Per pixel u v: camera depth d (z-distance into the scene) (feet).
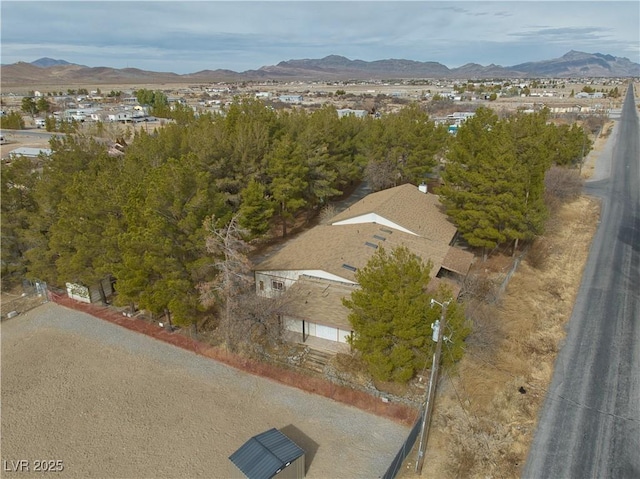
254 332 90.17
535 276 118.42
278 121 166.91
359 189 206.28
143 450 65.77
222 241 89.86
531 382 78.48
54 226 100.22
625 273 120.26
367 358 71.36
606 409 71.97
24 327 100.53
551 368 82.07
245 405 74.90
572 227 156.25
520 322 95.76
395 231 119.34
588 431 67.46
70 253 99.96
